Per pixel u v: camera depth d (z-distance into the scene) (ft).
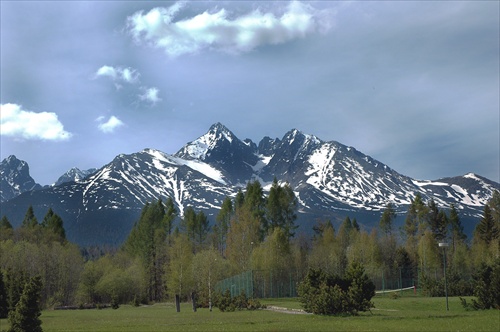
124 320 204.13
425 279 304.30
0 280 277.23
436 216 467.52
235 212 411.75
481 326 130.82
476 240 462.60
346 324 144.15
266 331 129.29
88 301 424.05
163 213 475.31
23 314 141.08
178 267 354.74
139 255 447.83
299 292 200.85
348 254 427.33
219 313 228.02
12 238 440.45
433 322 144.05
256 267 325.62
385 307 211.82
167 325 164.96
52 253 400.26
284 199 398.01
